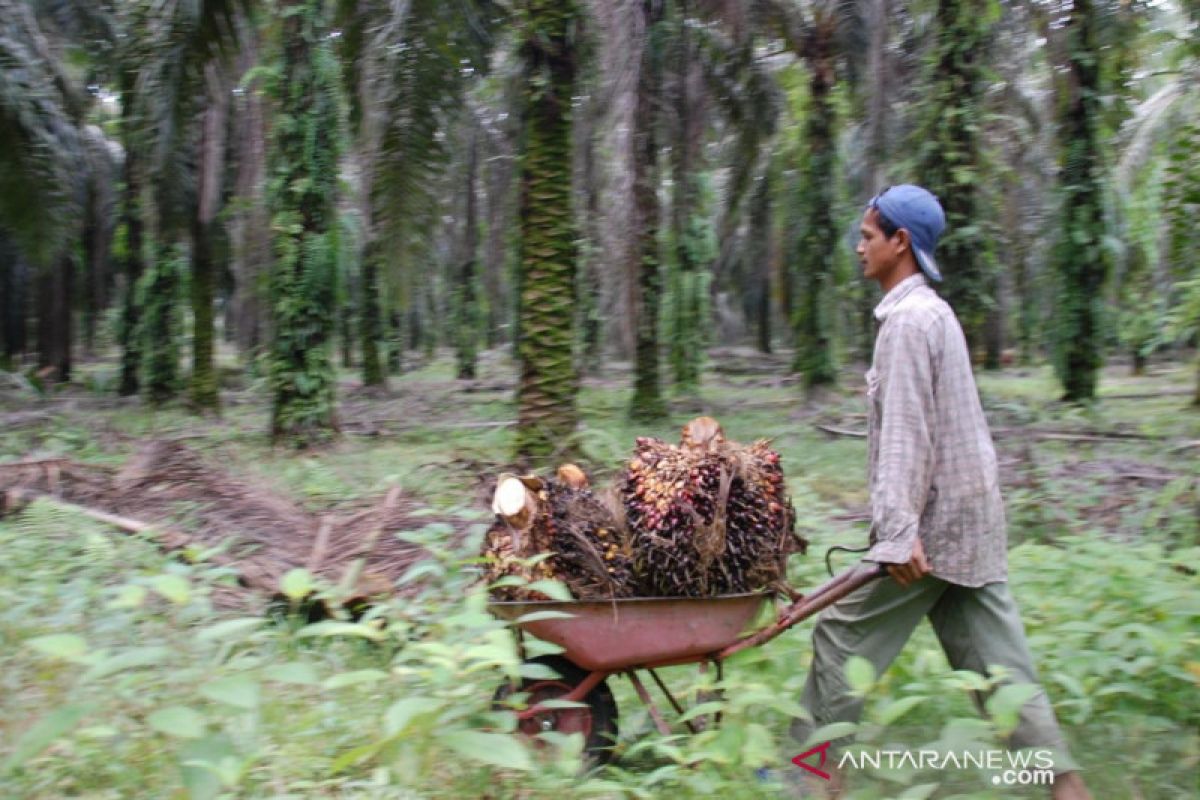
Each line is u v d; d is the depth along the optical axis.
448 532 5.05
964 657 3.40
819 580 5.43
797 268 15.27
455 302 23.95
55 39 15.37
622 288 10.69
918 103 9.30
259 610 4.99
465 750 2.59
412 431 13.52
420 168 8.98
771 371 25.67
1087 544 5.14
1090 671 3.95
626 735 3.78
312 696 3.79
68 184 11.59
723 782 3.20
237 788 3.01
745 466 3.59
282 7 11.39
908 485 3.24
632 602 3.46
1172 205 7.33
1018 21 12.89
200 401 15.70
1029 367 26.39
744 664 3.54
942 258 8.93
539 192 8.52
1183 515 6.70
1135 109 14.90
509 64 11.55
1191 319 7.28
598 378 24.61
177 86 9.65
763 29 13.59
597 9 8.77
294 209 11.53
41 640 2.55
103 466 8.13
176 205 14.20
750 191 18.44
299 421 11.45
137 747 3.19
